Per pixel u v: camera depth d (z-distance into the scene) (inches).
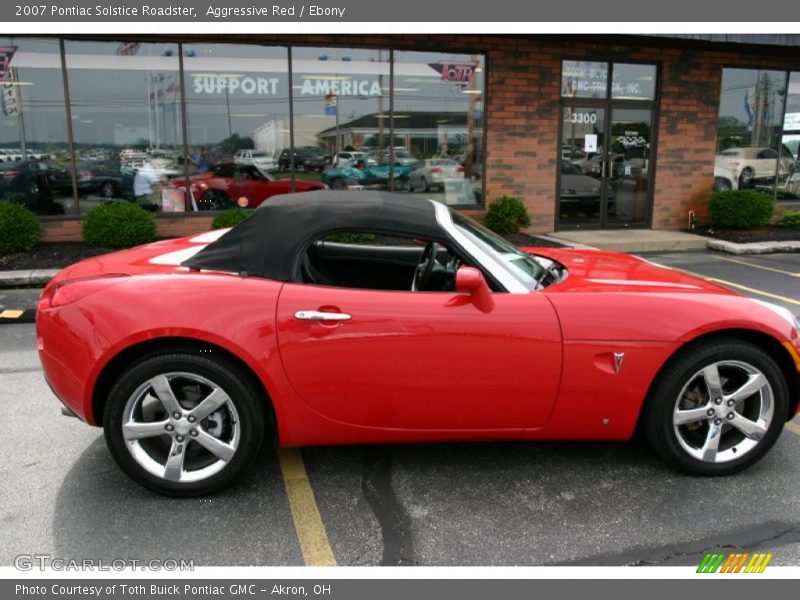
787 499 121.0
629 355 119.4
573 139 439.8
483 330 116.3
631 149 453.7
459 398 118.3
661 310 121.6
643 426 128.2
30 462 133.9
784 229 470.6
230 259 121.4
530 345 117.3
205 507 117.4
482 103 420.2
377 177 414.0
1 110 360.8
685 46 436.8
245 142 392.2
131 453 116.7
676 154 460.1
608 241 407.2
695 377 124.0
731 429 130.7
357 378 116.2
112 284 118.4
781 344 125.3
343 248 145.9
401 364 116.1
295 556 104.2
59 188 371.9
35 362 199.2
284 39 383.6
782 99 485.1
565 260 155.5
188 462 120.9
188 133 384.2
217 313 113.5
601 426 123.4
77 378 115.6
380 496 121.6
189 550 105.3
